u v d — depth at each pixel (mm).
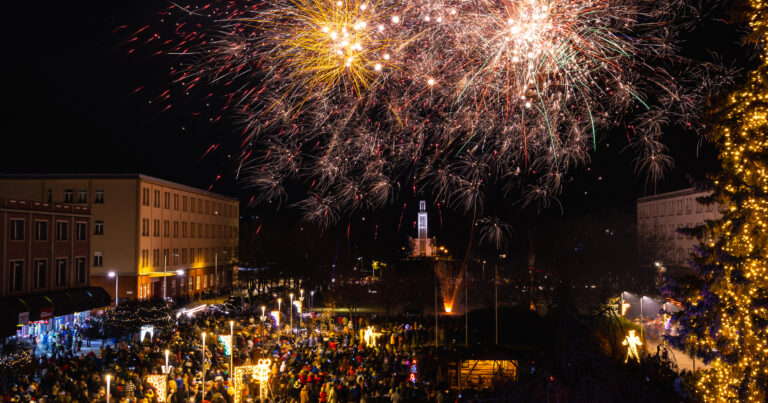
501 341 37375
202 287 95875
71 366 30688
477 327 42188
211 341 38625
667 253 71000
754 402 15805
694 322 17672
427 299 71938
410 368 32031
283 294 84125
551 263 56531
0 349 37406
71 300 54156
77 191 73375
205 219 98438
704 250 17484
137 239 73062
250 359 36438
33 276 50625
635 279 62594
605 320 12469
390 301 70312
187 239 90188
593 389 10102
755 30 15555
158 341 38750
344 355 36375
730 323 16594
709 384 16703
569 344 11156
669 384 11953
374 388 27609
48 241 53062
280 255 93812
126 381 28188
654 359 12492
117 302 67562
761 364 15875
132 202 73312
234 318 52625
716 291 16953
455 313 69188
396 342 43688
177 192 86500
